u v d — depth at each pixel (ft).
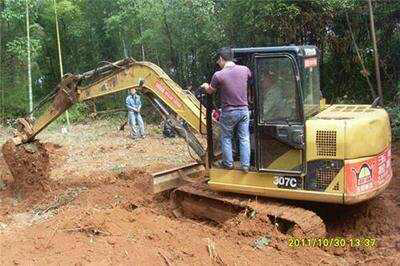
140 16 62.59
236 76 22.26
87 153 45.52
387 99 48.62
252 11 50.62
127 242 20.22
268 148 22.62
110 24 67.10
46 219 25.54
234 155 23.82
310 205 23.95
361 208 24.62
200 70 65.36
